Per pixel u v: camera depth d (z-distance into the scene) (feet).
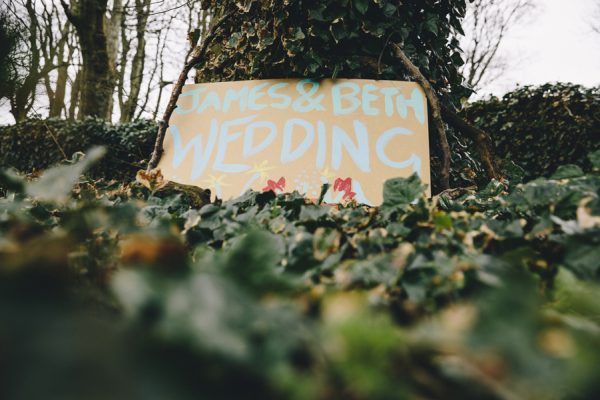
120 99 44.47
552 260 3.72
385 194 4.94
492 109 20.04
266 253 1.89
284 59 11.17
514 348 1.32
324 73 11.09
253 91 11.10
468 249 3.46
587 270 2.87
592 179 4.43
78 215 2.91
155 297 1.23
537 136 18.94
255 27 11.53
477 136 11.36
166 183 7.57
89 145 21.75
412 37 11.75
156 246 1.82
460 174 11.94
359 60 10.99
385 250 3.87
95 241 3.01
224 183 9.98
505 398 1.39
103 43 26.91
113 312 1.77
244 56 11.92
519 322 1.39
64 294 1.25
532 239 3.80
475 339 1.37
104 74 27.07
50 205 4.99
